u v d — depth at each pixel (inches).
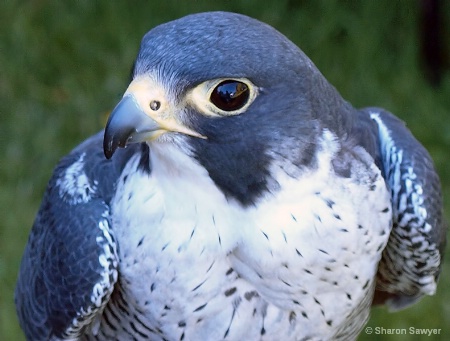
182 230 274.5
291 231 271.1
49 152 569.3
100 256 284.2
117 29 633.0
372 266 291.3
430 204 293.9
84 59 625.0
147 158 278.4
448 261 495.2
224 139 261.6
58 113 595.2
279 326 291.0
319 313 290.8
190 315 286.0
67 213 295.1
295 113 263.4
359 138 292.4
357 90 601.3
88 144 324.8
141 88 259.3
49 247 301.1
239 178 266.2
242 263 279.0
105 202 293.9
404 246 302.0
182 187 270.7
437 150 569.6
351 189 275.1
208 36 257.4
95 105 595.5
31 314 318.0
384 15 642.2
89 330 314.8
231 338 290.7
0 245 516.7
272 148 263.4
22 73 617.3
